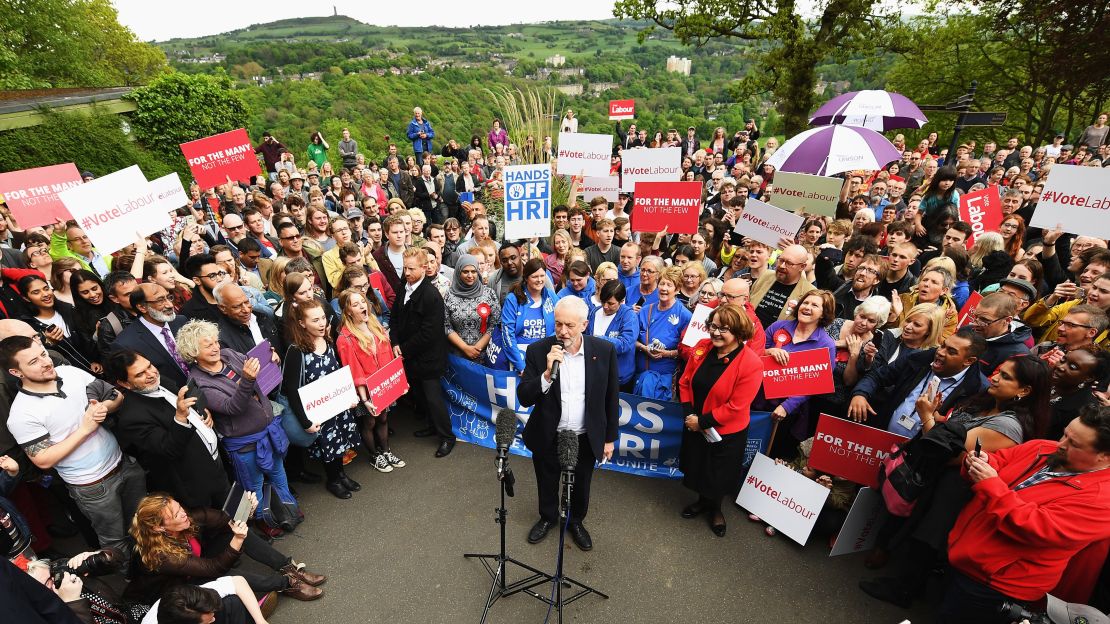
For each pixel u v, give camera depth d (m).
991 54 24.78
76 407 3.36
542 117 12.12
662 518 4.52
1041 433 3.06
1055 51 20.22
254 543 3.63
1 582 2.00
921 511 3.43
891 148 7.84
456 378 5.47
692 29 19.27
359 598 3.75
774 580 3.91
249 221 6.45
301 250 5.88
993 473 2.74
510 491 3.29
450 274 6.27
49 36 32.06
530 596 3.76
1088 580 2.87
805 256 4.95
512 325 5.13
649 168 7.91
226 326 4.35
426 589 3.82
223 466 3.90
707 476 4.17
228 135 7.82
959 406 3.50
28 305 4.70
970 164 11.23
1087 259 5.22
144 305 4.12
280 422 4.24
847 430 3.89
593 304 5.10
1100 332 4.07
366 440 4.97
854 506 3.82
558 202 10.42
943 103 26.75
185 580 3.20
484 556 3.66
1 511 3.15
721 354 3.98
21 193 5.60
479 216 7.34
